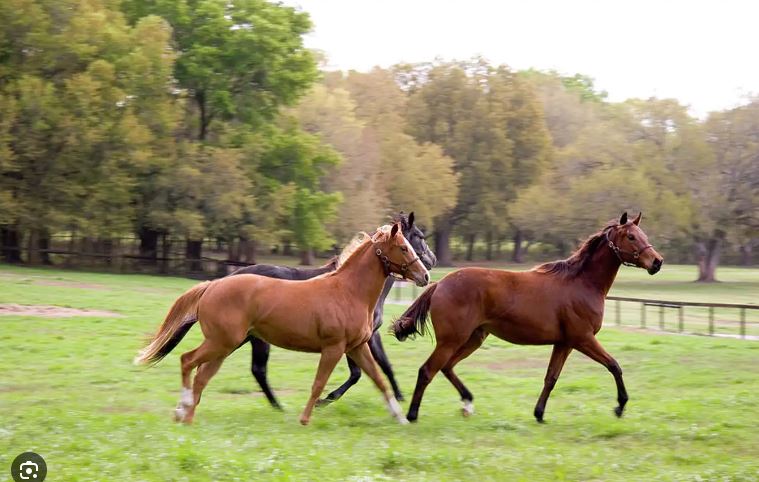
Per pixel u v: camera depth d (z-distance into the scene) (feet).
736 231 203.92
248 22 175.22
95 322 72.38
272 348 62.34
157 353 34.27
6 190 150.30
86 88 146.82
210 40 173.17
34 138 146.30
